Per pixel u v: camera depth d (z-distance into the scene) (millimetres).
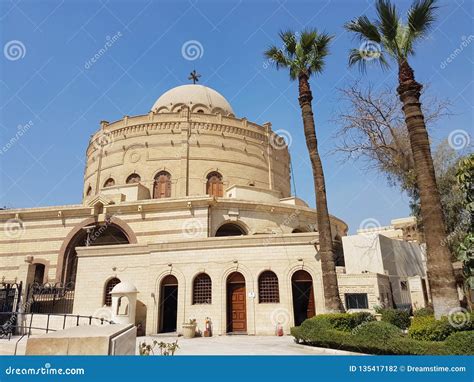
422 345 10414
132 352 8086
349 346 13117
